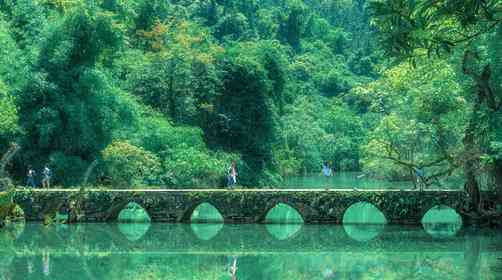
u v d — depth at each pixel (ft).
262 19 510.17
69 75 188.96
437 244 120.78
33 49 190.39
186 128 226.58
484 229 139.13
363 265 102.12
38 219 148.97
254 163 255.09
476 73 118.21
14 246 118.83
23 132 178.09
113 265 101.86
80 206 148.87
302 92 441.27
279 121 294.87
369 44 522.88
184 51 248.93
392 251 114.62
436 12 44.86
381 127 159.12
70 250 115.65
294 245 122.21
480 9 46.96
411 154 155.53
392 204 143.54
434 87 143.95
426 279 89.71
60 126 184.75
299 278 92.43
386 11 45.55
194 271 97.76
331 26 598.75
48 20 207.21
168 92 244.63
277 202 145.59
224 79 254.88
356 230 141.28
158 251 115.85
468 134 129.18
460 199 141.08
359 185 251.80
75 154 188.75
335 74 468.75
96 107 191.11
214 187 213.46
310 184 268.82
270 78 291.17
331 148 381.81
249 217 146.61
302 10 542.98
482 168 129.18
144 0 303.07
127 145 189.47
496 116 118.42
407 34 46.06
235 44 323.37
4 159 142.51
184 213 147.74
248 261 106.52
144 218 163.22
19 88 180.86
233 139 255.09
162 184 200.03
